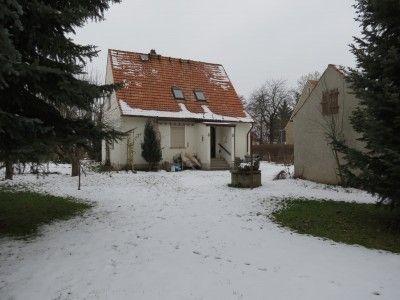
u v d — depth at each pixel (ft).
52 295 16.16
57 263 19.77
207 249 22.40
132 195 43.60
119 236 24.95
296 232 26.99
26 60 23.99
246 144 86.84
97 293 16.28
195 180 60.13
